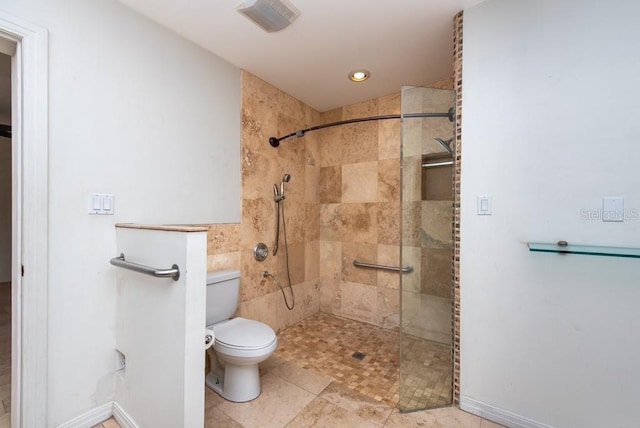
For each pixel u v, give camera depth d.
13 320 1.22
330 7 1.52
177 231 1.08
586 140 1.24
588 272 1.25
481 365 1.48
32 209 1.18
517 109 1.38
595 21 1.22
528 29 1.35
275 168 2.45
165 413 1.13
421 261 1.67
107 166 1.42
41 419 1.21
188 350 1.06
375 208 2.68
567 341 1.29
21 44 1.17
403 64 2.10
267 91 2.37
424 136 1.66
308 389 1.69
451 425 1.42
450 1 1.47
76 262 1.32
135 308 1.32
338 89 2.50
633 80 1.16
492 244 1.44
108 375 1.43
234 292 1.88
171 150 1.69
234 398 1.57
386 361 2.02
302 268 2.77
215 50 1.91
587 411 1.25
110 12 1.43
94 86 1.37
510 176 1.40
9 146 4.08
